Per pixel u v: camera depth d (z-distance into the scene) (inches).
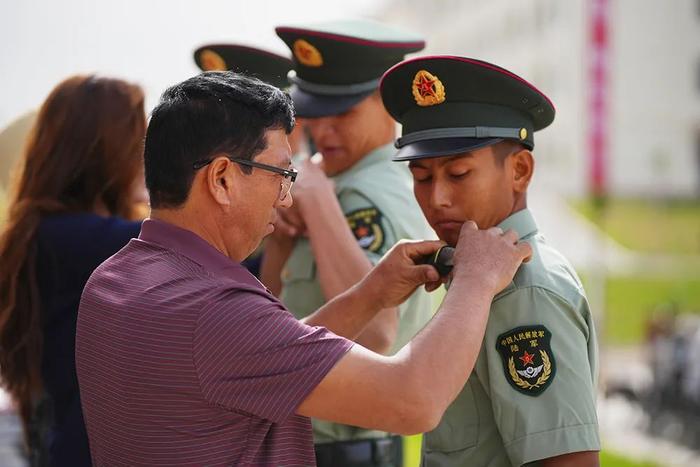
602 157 304.5
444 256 73.2
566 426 67.6
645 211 970.1
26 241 94.7
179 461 60.5
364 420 60.5
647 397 316.2
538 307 69.9
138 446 62.1
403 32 107.4
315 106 102.3
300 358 59.9
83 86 97.4
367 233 97.4
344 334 78.8
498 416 70.4
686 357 305.6
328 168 105.4
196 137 63.0
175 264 64.1
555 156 1004.6
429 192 74.9
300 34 100.7
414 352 61.6
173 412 60.6
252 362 59.7
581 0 962.7
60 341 93.7
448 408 76.2
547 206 810.8
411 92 75.3
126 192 99.0
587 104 297.3
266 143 64.5
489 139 73.1
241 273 65.1
